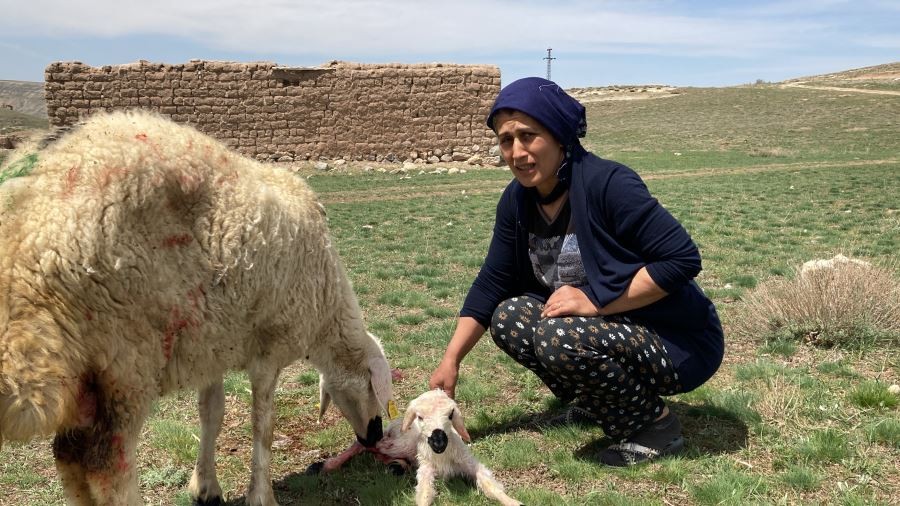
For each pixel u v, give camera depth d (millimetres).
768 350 6383
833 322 6383
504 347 4457
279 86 33125
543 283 4383
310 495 4027
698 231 14320
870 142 43406
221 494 3982
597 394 4070
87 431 2896
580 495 3924
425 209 20234
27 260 2658
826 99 68938
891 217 15805
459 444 4059
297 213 3576
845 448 4211
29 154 2941
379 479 4160
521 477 4199
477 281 4574
